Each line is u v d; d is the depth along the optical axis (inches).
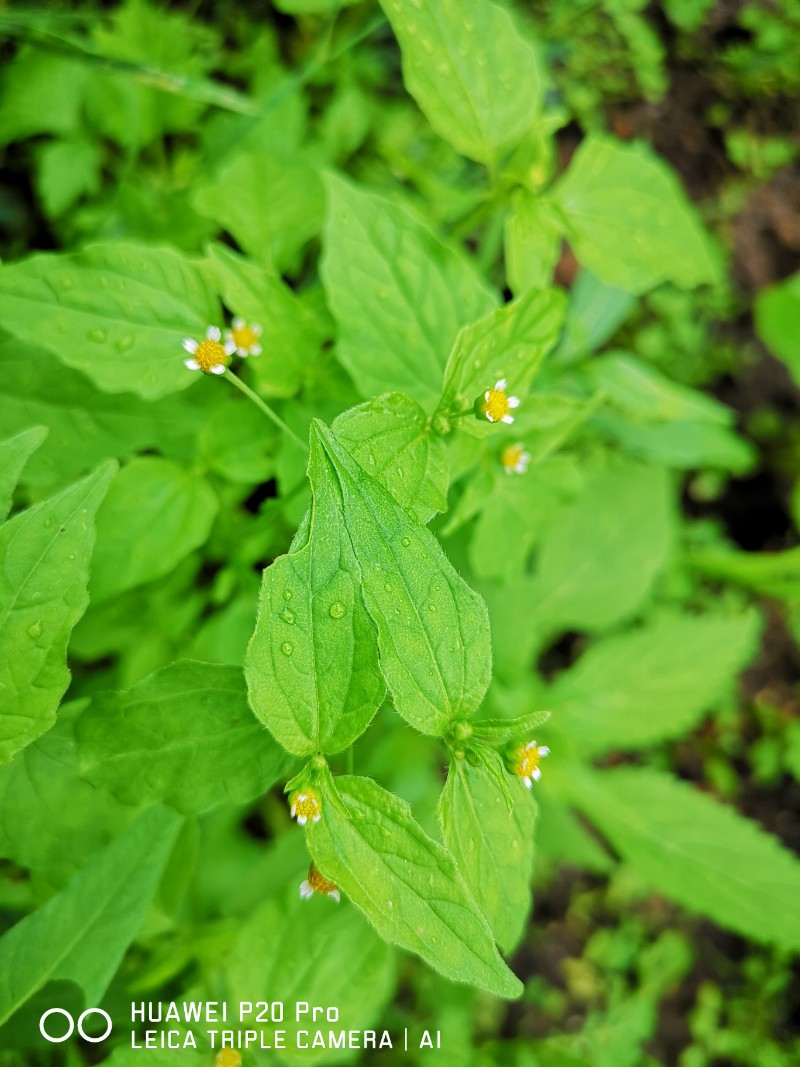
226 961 4.6
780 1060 9.7
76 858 4.6
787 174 10.6
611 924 9.8
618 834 7.4
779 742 10.2
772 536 10.5
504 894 3.9
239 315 4.7
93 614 5.6
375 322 4.8
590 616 8.1
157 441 5.4
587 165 5.4
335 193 4.7
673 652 7.9
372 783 3.6
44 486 5.6
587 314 8.2
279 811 7.7
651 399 7.9
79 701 4.6
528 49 5.0
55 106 7.0
